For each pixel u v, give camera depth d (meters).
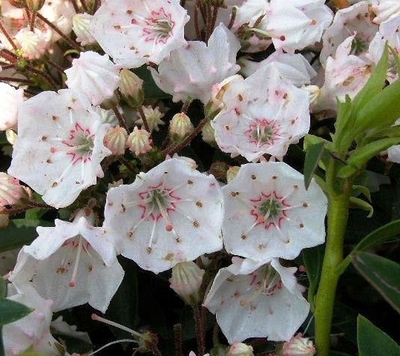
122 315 0.17
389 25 0.18
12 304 0.12
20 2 0.19
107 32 0.18
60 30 0.19
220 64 0.18
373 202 0.19
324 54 0.19
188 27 0.19
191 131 0.17
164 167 0.15
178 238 0.16
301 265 0.17
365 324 0.14
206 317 0.17
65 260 0.16
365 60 0.19
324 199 0.16
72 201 0.16
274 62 0.17
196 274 0.16
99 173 0.16
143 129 0.17
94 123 0.16
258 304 0.16
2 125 0.17
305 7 0.19
